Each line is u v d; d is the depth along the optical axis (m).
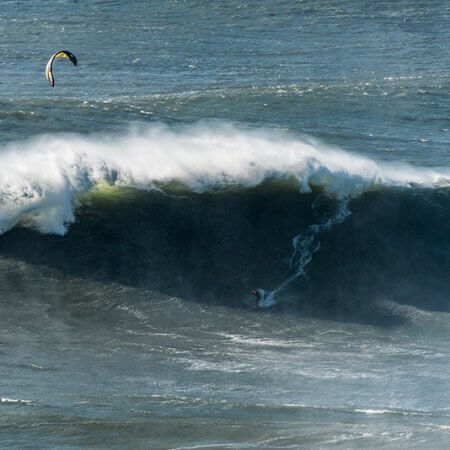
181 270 63.50
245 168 72.75
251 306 60.16
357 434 38.28
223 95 118.56
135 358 50.59
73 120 98.94
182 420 39.72
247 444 36.84
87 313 57.12
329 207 71.88
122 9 194.25
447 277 67.06
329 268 66.25
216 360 50.94
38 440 36.41
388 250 68.94
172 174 71.19
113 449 36.03
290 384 47.50
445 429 39.19
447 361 52.78
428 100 123.81
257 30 174.88
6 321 54.97
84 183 68.38
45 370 47.62
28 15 184.38
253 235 68.00
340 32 175.12
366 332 57.81
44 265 61.59
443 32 178.50
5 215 63.78
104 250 63.88
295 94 121.69
